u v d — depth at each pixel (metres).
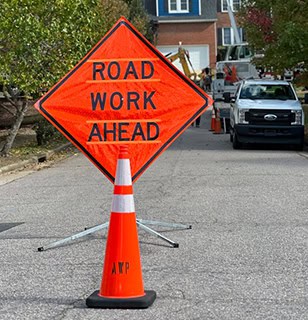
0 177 20.09
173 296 7.85
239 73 40.69
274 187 15.92
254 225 11.73
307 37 27.80
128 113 10.47
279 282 8.34
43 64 23.30
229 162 21.41
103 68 10.48
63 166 22.55
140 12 56.44
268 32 33.03
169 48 68.31
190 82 10.41
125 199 7.46
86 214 13.24
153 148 10.45
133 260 7.49
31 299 7.93
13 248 10.54
